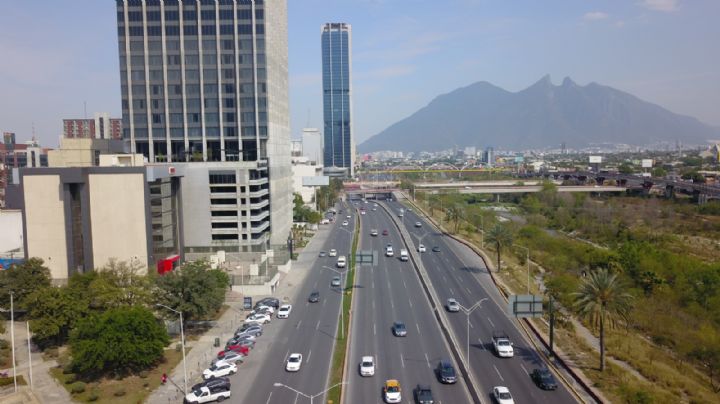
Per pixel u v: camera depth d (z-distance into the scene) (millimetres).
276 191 189500
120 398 73500
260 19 182000
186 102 184250
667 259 140250
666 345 98688
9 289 102438
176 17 182000
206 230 162000
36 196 121312
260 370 82188
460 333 98500
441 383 76562
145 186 124875
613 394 72625
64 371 82000
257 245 163375
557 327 101438
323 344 93250
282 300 122625
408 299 122500
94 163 147875
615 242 199250
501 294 125625
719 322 106500
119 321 80250
